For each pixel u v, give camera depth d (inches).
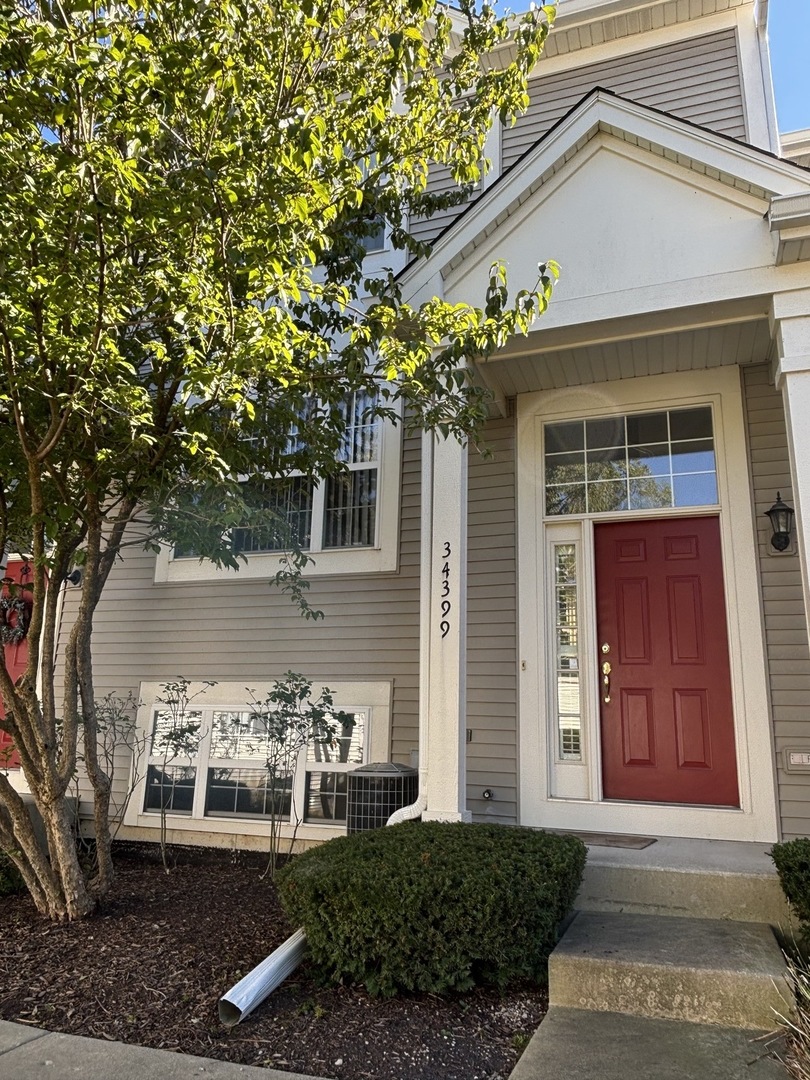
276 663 262.4
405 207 262.7
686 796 205.9
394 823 184.7
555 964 131.3
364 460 265.9
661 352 213.0
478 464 244.4
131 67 129.3
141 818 267.7
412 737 238.7
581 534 230.1
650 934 143.8
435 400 187.8
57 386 156.7
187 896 198.1
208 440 157.6
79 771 280.8
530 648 226.2
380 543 255.6
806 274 171.8
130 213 138.8
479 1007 130.5
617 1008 126.6
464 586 192.2
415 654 244.2
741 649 203.5
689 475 221.9
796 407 165.8
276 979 133.8
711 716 207.8
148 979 141.0
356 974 135.2
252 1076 107.0
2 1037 119.6
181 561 284.2
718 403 220.5
